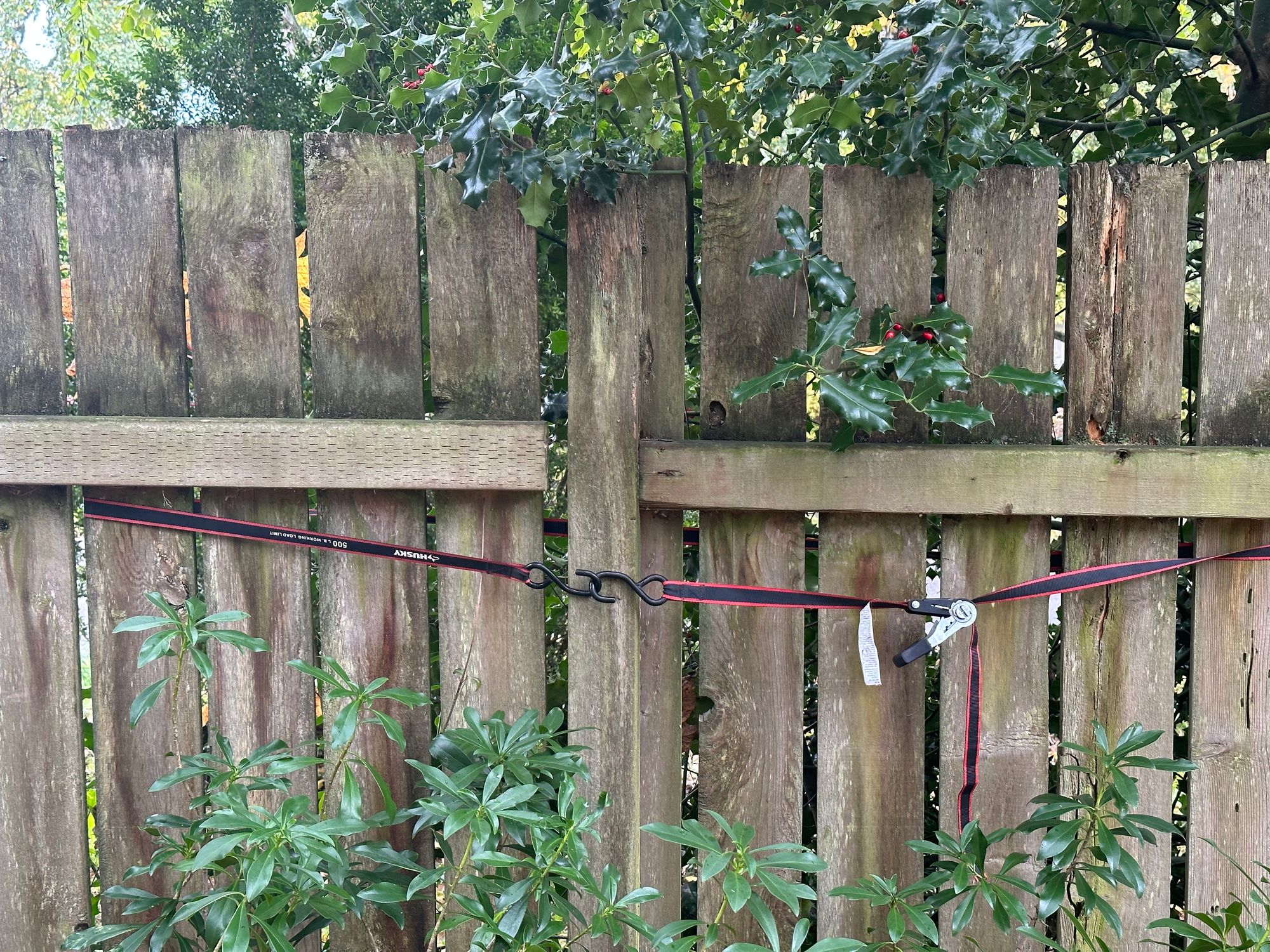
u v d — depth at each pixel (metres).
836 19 1.70
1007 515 1.62
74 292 1.64
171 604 1.68
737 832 1.29
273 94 2.80
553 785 1.56
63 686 1.70
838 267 1.52
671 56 1.57
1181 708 2.01
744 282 1.65
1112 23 2.09
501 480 1.62
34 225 1.64
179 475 1.61
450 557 1.68
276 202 1.64
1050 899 1.45
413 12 2.45
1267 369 1.62
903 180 1.62
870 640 1.65
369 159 1.63
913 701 1.70
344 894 1.29
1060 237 1.90
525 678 1.72
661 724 1.73
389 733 1.39
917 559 1.67
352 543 1.68
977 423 1.45
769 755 1.73
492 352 1.66
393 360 1.66
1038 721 1.69
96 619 1.69
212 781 1.49
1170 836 1.68
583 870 1.29
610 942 1.68
